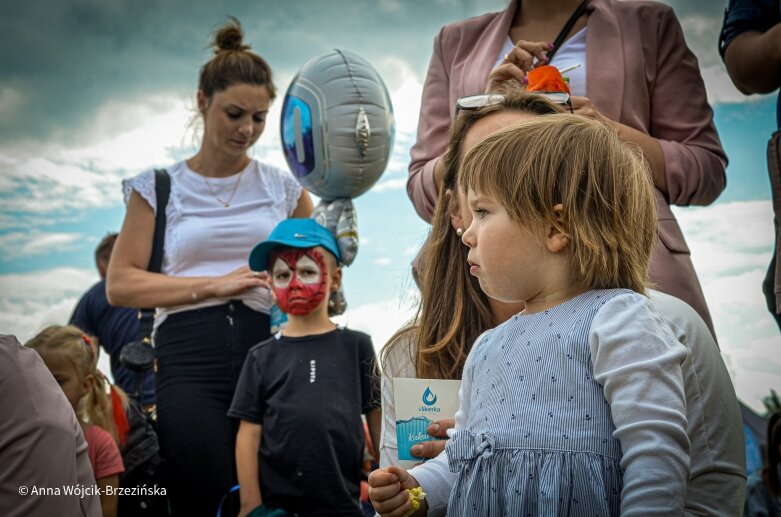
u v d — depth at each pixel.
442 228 2.35
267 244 3.55
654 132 3.19
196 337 3.64
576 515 1.60
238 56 3.97
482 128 2.26
